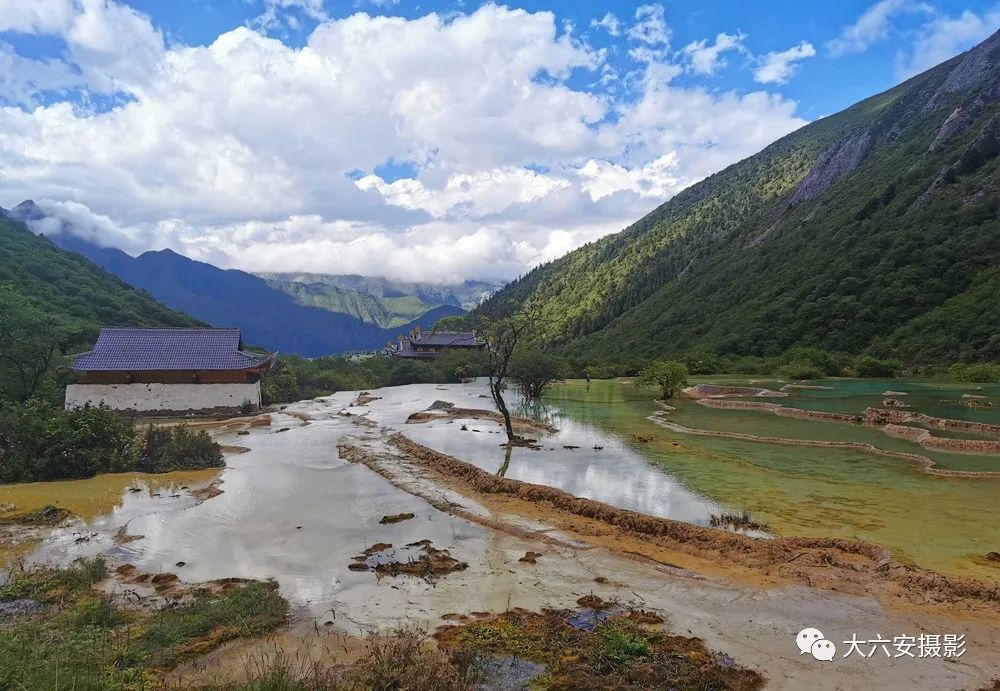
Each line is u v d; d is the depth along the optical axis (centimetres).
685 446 2372
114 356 3984
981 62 10875
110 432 2191
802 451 2238
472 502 1609
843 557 1130
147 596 1034
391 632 883
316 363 7000
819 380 5322
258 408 4238
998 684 723
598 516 1416
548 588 1047
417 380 7469
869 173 10612
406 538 1336
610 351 10012
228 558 1225
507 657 797
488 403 4244
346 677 732
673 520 1318
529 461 2083
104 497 1747
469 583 1070
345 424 3397
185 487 1877
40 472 1983
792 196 13538
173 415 3950
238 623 898
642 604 973
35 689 641
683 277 12769
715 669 754
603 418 3312
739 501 1538
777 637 854
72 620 909
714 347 7756
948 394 3778
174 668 777
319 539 1338
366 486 1844
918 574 1013
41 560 1224
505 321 3853
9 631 851
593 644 819
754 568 1111
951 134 8994
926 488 1658
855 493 1611
